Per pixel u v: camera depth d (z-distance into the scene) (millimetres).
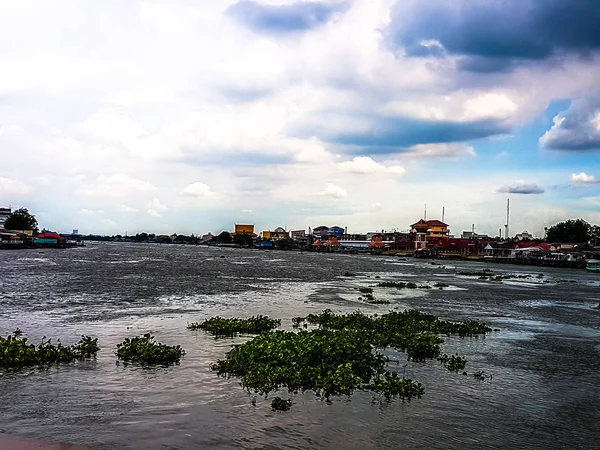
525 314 33875
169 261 91500
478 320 30500
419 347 20500
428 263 119438
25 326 24484
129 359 18031
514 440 11898
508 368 18656
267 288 47656
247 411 13070
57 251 124625
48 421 12195
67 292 38469
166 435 11508
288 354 17016
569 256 119250
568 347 22953
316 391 14844
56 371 16391
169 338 22172
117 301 34250
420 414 13305
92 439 11211
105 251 137750
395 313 30125
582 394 15711
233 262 96312
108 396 14062
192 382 15453
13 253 105125
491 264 120625
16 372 16172
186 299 36625
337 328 25531
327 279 61812
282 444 11156
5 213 163375
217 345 20891
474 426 12656
